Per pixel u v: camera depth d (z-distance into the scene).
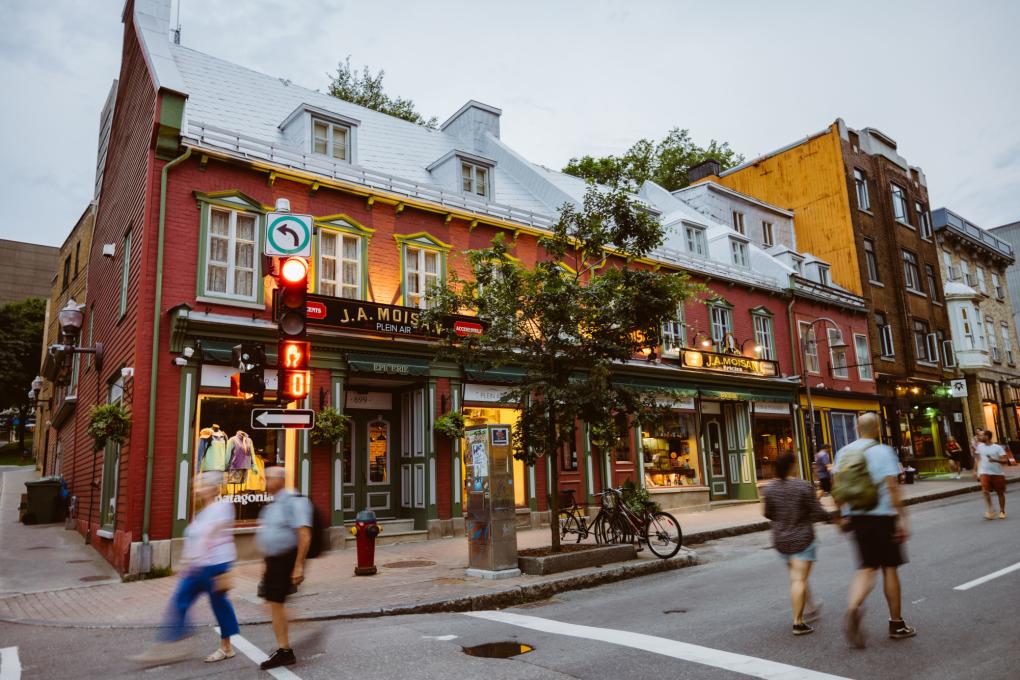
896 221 32.75
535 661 5.52
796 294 25.42
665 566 10.40
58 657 6.41
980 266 38.69
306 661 5.71
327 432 12.84
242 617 7.55
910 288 32.41
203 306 12.40
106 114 20.73
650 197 29.27
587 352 11.17
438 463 14.87
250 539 12.09
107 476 13.40
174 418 11.69
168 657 6.04
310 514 5.83
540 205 21.44
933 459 29.06
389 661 5.65
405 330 14.31
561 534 12.65
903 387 29.80
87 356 17.86
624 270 10.85
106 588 10.16
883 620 6.21
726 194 29.17
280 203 12.72
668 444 20.34
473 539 9.82
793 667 5.02
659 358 19.94
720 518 16.77
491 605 8.23
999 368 36.81
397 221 15.45
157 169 12.34
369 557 10.19
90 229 23.16
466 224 16.58
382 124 19.50
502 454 9.84
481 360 11.86
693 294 10.88
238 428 12.44
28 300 47.66
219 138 13.19
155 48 14.25
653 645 5.83
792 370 24.88
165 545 11.13
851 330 28.39
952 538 11.02
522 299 11.13
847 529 5.77
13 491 26.52
